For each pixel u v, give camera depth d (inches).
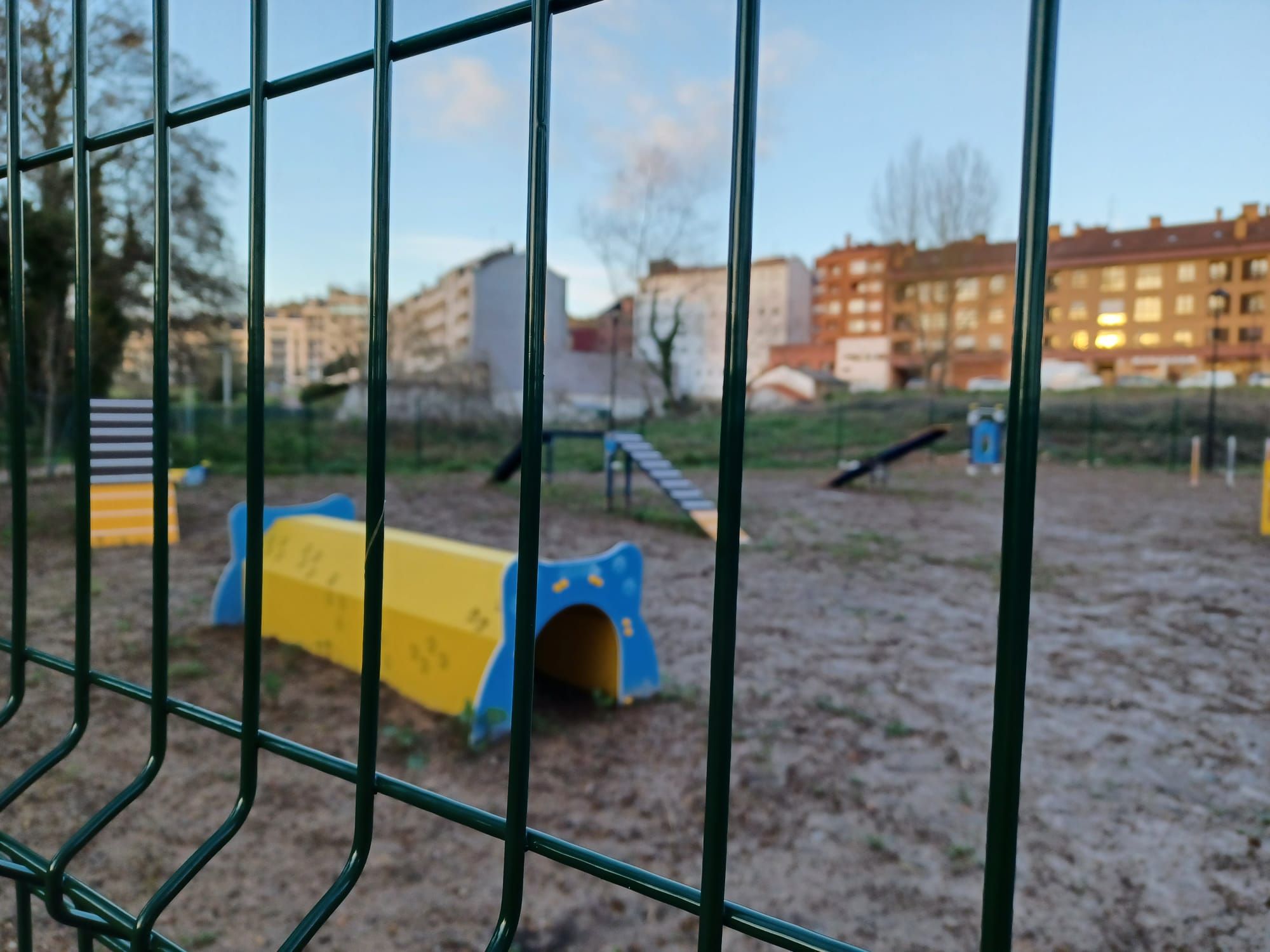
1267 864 118.3
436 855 119.0
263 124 38.4
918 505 588.7
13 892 106.7
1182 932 102.9
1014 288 22.6
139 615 244.1
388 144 34.5
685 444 1090.1
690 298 1785.2
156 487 44.3
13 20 49.4
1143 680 200.5
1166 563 362.3
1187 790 141.7
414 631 176.1
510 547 391.9
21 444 52.9
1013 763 23.0
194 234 648.4
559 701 181.2
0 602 263.0
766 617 259.1
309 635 205.8
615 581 179.0
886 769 149.2
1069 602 285.4
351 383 1243.2
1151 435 1091.3
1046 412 1197.7
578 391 1883.6
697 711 176.7
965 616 263.7
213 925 101.6
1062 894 111.0
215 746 152.5
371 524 36.2
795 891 111.7
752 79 26.6
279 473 728.3
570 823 129.1
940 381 1525.6
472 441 1111.0
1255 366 1689.2
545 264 31.0
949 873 116.4
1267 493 456.4
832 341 2300.7
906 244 1568.7
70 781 138.0
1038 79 22.2
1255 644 233.8
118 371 595.5
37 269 517.7
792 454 1080.8
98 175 450.3
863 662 213.2
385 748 154.2
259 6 37.8
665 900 29.3
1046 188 22.1
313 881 111.6
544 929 103.3
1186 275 1973.4
